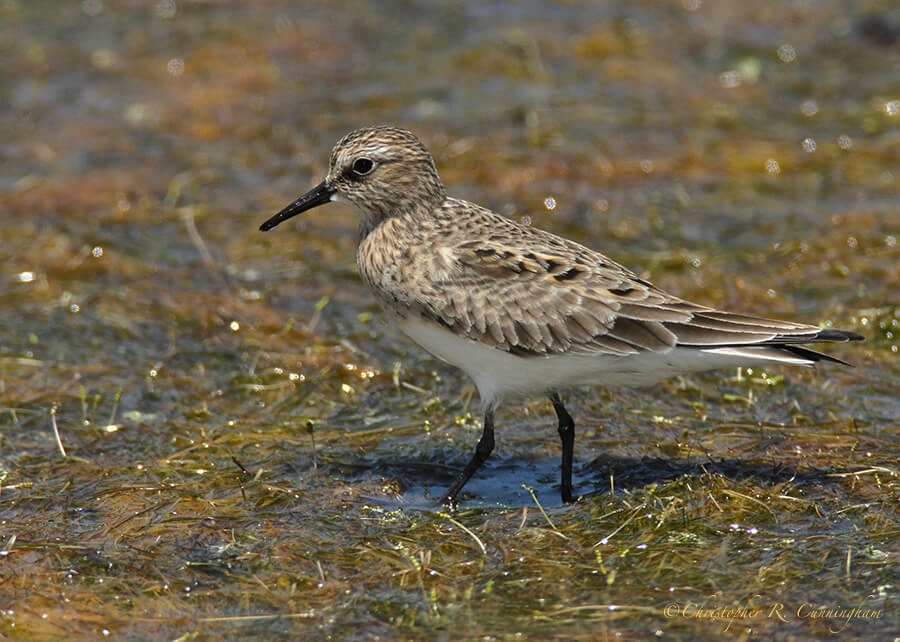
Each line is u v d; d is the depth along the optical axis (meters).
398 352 15.52
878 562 10.73
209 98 22.47
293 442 13.55
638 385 12.24
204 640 10.03
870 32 25.20
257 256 17.72
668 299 11.75
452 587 10.64
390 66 23.75
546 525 11.63
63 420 13.99
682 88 23.03
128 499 12.19
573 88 22.98
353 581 10.77
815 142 20.91
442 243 12.20
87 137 21.19
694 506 11.73
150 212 18.86
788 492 11.94
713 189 19.47
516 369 12.05
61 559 11.12
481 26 25.42
